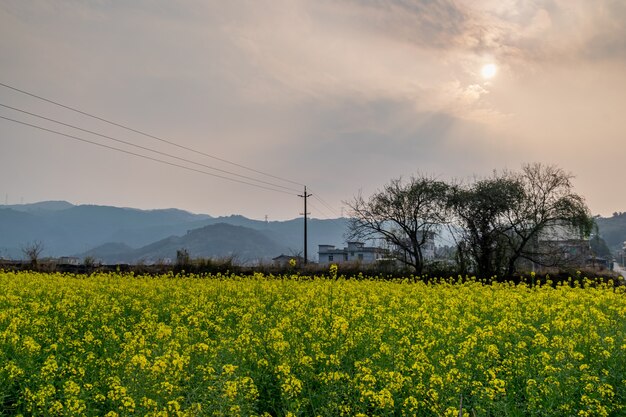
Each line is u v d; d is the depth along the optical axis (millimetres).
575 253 54125
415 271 53781
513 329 15922
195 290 24969
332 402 10719
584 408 11289
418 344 13992
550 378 11539
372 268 54562
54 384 12188
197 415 9695
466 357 13070
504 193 53781
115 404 10539
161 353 12898
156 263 49594
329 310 18391
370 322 17078
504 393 11312
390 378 11500
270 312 18734
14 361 12297
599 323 16969
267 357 13242
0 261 46000
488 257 53875
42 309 18625
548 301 22953
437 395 10734
